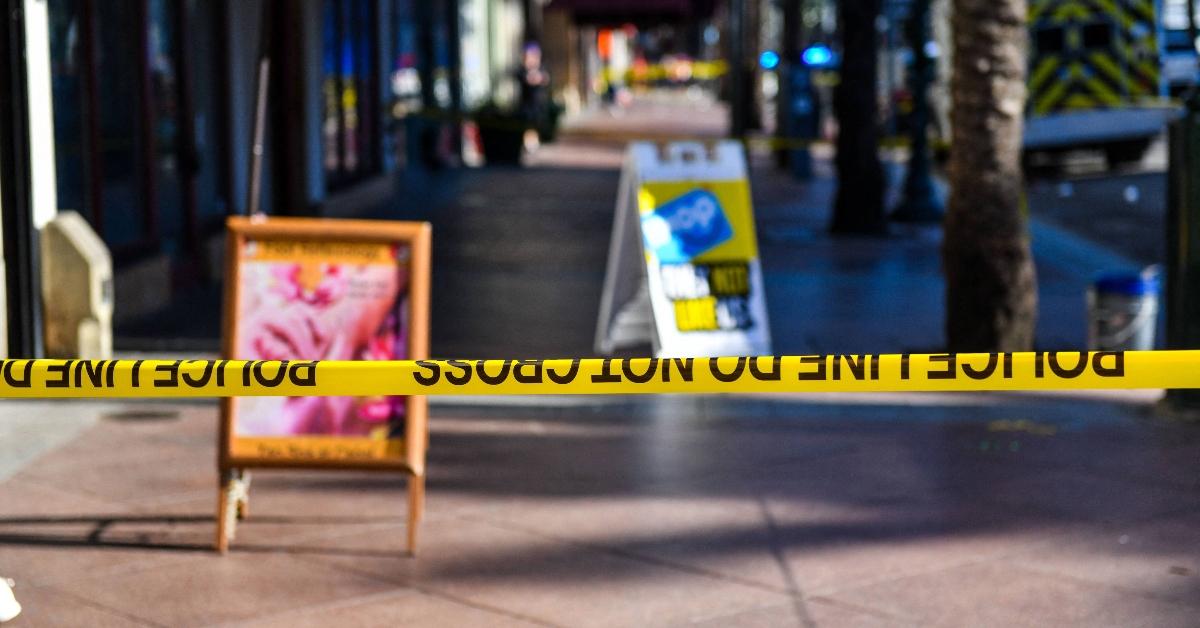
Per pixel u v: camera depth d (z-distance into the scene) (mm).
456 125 32344
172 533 7090
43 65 10742
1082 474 8227
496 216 22328
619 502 7680
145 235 14070
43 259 10430
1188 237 9438
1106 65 28797
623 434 9219
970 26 11039
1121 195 25781
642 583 6430
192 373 5035
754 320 11078
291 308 6996
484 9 39500
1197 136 9398
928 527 7223
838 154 20656
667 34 105312
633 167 11062
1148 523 7297
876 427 9398
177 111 14977
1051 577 6496
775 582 6441
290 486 7938
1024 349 11258
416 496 6836
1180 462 8484
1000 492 7863
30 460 8367
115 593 6270
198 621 5953
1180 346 9516
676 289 10969
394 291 7023
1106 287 11164
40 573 6504
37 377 5012
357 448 6824
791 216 23141
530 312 14055
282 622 5949
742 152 11219
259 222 7035
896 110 37844
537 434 9203
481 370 5012
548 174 29656
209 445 8758
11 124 9883
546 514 7453
